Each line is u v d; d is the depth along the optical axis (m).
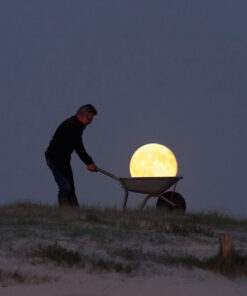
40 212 37.72
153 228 32.91
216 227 37.94
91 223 33.44
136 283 22.27
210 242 30.44
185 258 25.77
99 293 20.77
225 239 25.58
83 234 28.55
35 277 21.67
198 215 40.62
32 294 19.92
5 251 24.14
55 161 43.53
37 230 28.64
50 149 43.97
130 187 45.66
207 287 22.55
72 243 26.36
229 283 23.45
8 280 21.09
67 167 43.75
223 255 25.36
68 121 43.59
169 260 25.36
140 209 43.56
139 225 34.00
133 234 30.11
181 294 21.39
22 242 25.53
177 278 23.38
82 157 44.56
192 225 33.91
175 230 32.00
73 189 43.78
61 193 43.25
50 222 32.66
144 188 45.59
